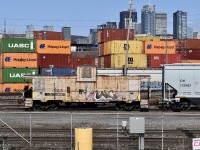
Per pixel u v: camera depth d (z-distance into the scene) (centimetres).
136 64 7269
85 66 4156
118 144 2286
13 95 6253
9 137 2533
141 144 1967
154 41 7338
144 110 4109
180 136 2572
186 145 2312
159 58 7338
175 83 4094
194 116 3575
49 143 2373
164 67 4119
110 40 7738
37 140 2448
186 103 4069
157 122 3198
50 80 4144
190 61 8394
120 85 4144
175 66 4100
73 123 3159
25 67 6762
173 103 4062
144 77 4134
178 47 8519
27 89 4191
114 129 2789
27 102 4100
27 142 2392
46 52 6912
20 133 2669
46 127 2970
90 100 4147
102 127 2955
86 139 1969
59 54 6962
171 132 2727
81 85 4156
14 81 6694
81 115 3644
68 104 4222
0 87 6719
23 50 6781
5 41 6712
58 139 2477
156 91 6412
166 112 3891
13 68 6700
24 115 3656
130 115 3588
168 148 2189
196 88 4072
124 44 7238
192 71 4081
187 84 4084
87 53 11994
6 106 4500
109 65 7362
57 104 4169
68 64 7006
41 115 3669
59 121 3278
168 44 7406
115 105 4284
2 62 6700
